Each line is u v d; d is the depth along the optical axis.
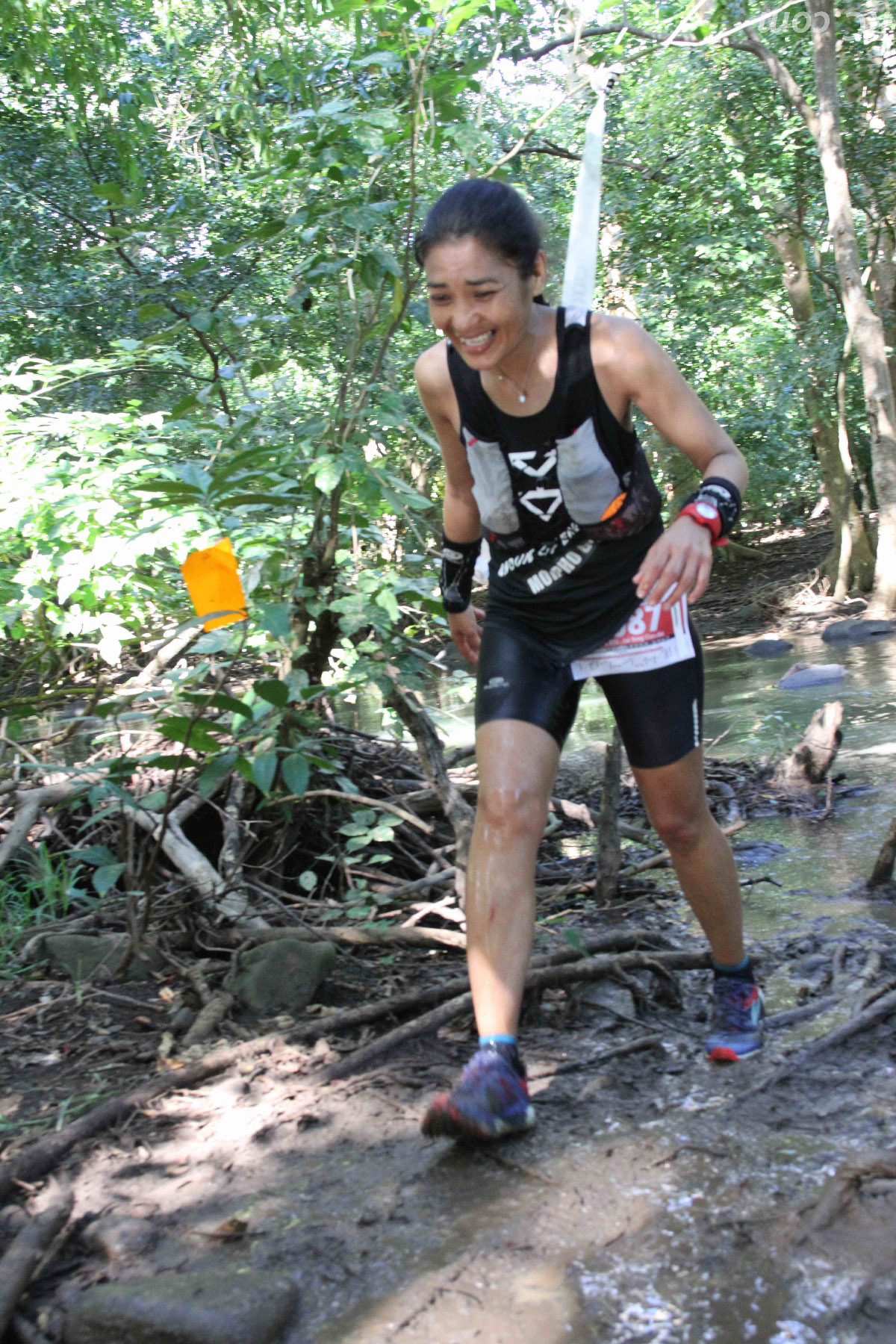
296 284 3.96
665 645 2.22
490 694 2.22
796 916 3.35
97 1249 1.77
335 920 3.25
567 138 12.20
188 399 3.52
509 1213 1.80
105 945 2.97
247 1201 1.89
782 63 14.57
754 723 7.16
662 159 14.96
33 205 11.23
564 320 2.06
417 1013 2.64
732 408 19.34
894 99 17.14
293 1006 2.71
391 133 3.43
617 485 2.15
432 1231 1.77
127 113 7.93
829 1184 1.79
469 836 3.27
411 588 3.13
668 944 3.07
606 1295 1.58
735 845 4.31
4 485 4.52
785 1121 2.05
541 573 2.22
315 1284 1.65
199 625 2.94
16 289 11.09
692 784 2.27
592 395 2.07
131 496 4.38
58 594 4.28
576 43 3.29
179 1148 2.07
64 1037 2.56
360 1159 2.01
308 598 3.21
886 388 14.39
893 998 2.51
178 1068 2.38
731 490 2.03
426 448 10.82
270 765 2.77
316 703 3.86
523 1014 2.62
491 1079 1.97
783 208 16.28
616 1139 2.03
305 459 3.11
